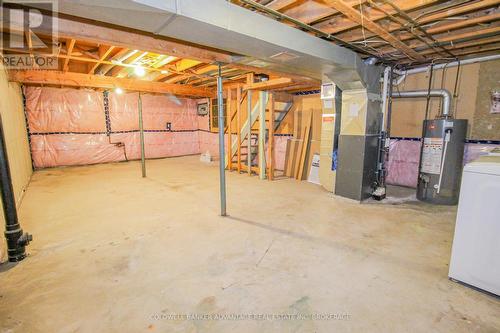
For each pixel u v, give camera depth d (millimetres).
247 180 5211
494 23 2598
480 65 3680
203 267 2107
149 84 5859
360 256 2275
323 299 1732
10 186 2137
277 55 2514
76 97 6672
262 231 2781
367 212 3355
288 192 4293
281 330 1480
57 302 1699
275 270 2064
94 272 2037
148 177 5469
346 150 3854
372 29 2469
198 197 4016
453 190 3619
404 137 4594
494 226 1691
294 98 5719
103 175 5672
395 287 1856
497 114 3600
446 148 3586
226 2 1812
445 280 1940
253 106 6242
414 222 3035
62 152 6629
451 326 1508
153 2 1476
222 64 2980
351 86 3592
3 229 2344
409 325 1517
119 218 3158
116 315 1592
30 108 6109
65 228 2861
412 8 2166
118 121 7375
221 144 3123
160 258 2246
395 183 4797
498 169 1647
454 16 2418
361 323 1531
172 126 8438
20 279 1942
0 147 2066
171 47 2664
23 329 1480
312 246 2451
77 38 2318
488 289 1762
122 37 2443
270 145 5160
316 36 2783
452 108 3977
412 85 4348
